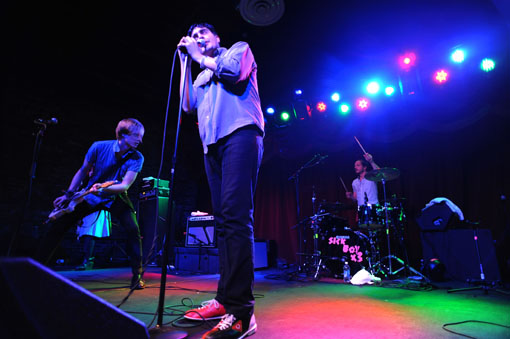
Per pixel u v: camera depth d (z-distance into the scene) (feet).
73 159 18.01
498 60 13.82
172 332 4.23
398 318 5.74
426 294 8.57
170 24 16.58
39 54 17.30
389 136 16.74
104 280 10.96
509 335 4.66
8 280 2.02
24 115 16.69
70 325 2.28
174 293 8.27
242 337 4.29
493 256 11.32
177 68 19.62
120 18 16.06
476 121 14.05
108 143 8.22
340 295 8.39
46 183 16.80
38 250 6.73
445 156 15.39
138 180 20.42
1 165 15.66
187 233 16.46
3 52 16.07
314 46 18.20
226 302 4.37
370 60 18.28
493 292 8.89
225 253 5.24
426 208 13.30
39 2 14.85
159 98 21.67
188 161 23.54
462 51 14.40
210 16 16.21
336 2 15.17
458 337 4.57
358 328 5.07
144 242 16.20
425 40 16.30
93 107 19.35
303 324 5.30
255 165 4.83
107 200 7.91
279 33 17.44
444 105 15.19
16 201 15.78
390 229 13.23
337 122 18.74
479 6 13.84
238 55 4.72
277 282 11.50
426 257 13.16
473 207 14.30
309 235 18.70
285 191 20.74
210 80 5.20
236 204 4.47
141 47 17.90
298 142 20.18
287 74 20.45
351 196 15.61
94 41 17.39
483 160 14.20
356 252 12.71
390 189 16.62
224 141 4.78
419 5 14.58
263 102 21.67
